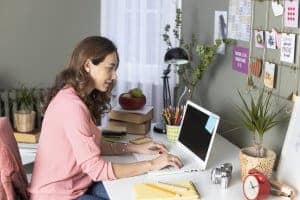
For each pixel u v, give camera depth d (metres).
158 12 3.14
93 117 1.88
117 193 1.54
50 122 1.75
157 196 1.47
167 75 2.92
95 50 1.75
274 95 1.80
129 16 3.17
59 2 3.21
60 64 3.31
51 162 1.76
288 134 1.61
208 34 2.45
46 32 3.24
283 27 1.72
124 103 2.30
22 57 3.24
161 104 3.25
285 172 1.58
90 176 1.69
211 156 1.94
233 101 2.19
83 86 1.78
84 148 1.66
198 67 2.36
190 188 1.53
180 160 1.79
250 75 2.00
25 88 3.22
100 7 3.25
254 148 1.68
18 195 1.78
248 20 1.99
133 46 3.20
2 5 3.14
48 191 1.76
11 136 1.76
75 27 3.26
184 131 2.00
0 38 3.19
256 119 1.64
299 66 1.63
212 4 2.38
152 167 1.71
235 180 1.65
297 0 1.61
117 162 1.88
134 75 3.24
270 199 1.48
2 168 1.62
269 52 1.83
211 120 1.76
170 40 3.11
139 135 2.26
